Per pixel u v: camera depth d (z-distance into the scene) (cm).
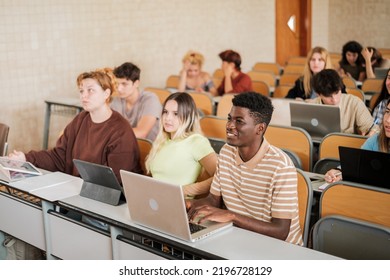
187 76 636
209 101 524
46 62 597
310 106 379
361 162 251
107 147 321
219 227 224
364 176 252
